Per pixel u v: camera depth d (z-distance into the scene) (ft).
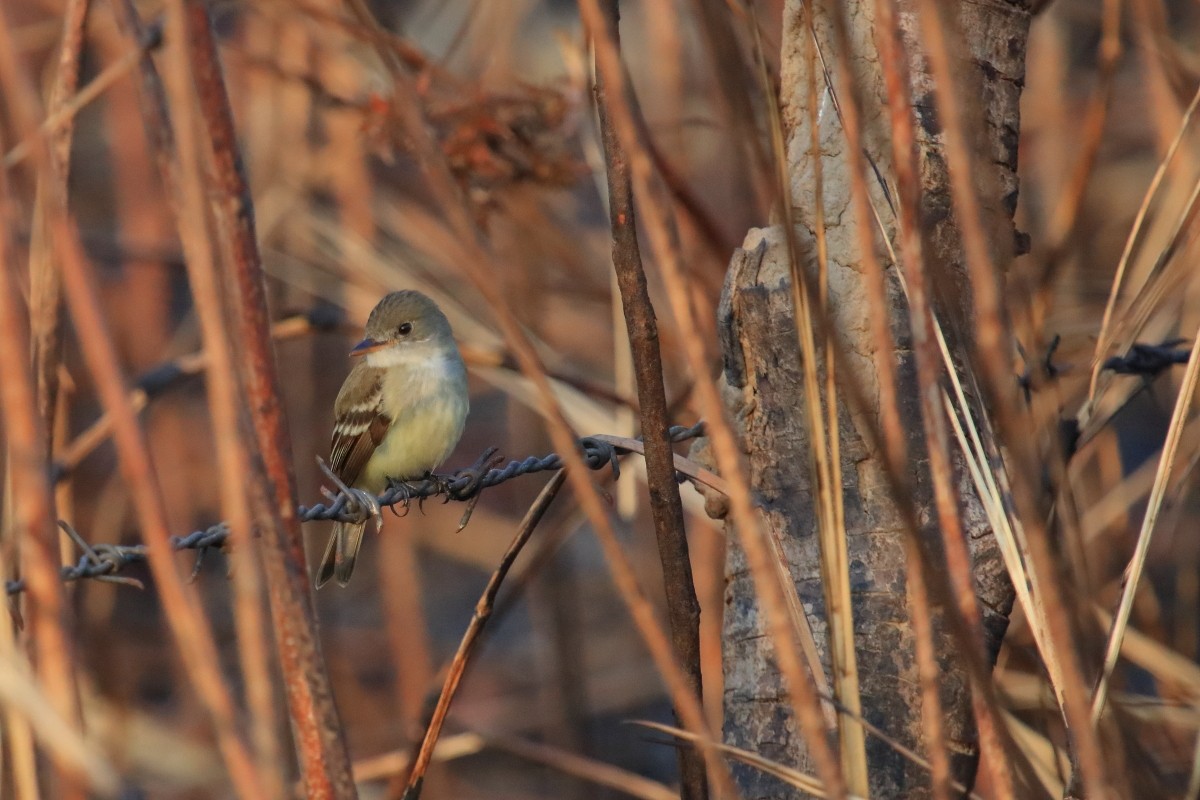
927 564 13.84
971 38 19.93
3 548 22.00
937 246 18.49
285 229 40.75
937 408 14.19
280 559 15.26
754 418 20.72
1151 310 24.35
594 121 34.24
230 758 13.38
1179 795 19.08
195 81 15.11
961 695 18.95
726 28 15.17
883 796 18.84
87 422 46.91
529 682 47.62
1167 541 35.32
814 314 16.83
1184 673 27.94
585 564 52.47
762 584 14.01
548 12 49.08
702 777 19.98
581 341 47.24
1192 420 31.17
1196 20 36.81
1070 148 45.24
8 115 24.12
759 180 21.20
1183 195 29.63
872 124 18.79
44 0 38.86
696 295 30.66
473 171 33.04
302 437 44.39
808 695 14.06
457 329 37.96
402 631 39.11
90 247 41.32
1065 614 13.92
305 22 37.88
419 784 22.77
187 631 13.52
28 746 18.98
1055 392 21.52
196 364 34.76
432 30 43.50
